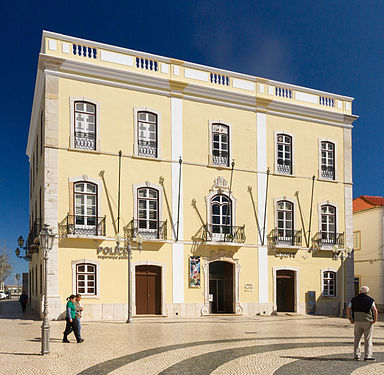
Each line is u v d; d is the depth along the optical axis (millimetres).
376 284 31203
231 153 24609
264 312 24219
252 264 24375
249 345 12961
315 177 26828
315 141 27125
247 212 24641
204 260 23234
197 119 24031
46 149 20484
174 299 22328
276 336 15039
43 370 9523
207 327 17672
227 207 24281
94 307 20531
